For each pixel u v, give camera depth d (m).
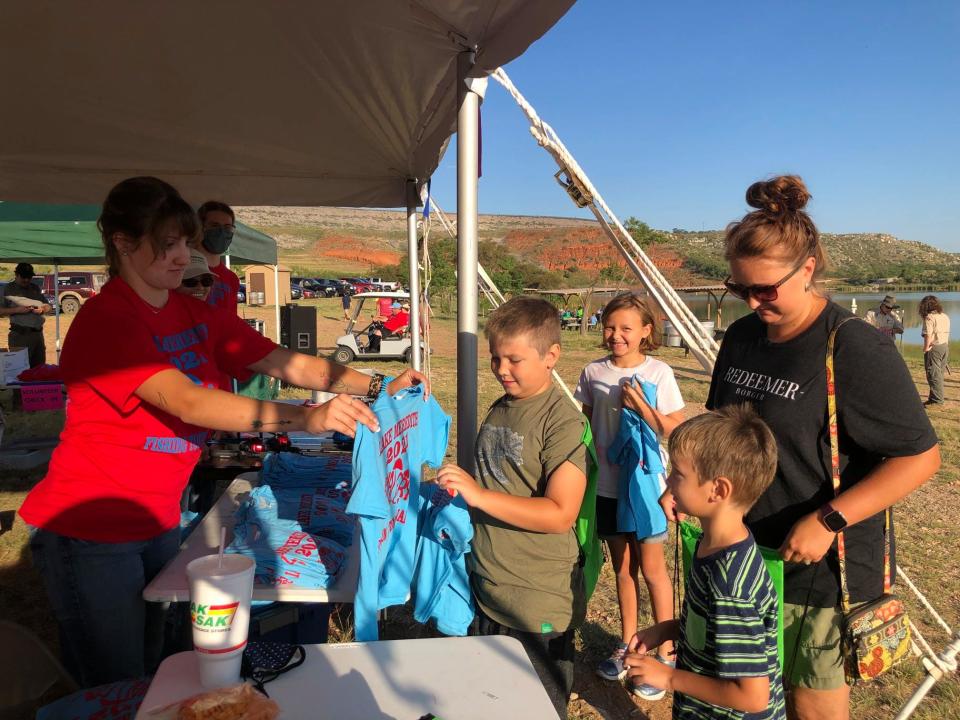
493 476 2.14
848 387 1.71
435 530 2.09
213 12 2.25
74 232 9.69
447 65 2.71
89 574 1.99
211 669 1.32
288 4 2.18
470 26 2.26
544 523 1.92
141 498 2.01
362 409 1.80
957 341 24.25
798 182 1.77
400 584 2.09
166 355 2.07
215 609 1.30
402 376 2.40
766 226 1.74
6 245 9.48
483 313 23.48
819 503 1.80
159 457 2.02
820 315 1.81
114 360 1.86
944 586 4.47
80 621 2.04
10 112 3.27
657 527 2.88
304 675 1.41
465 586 2.23
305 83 2.96
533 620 2.04
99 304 1.93
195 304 2.28
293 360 2.75
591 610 4.07
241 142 3.88
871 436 1.70
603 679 3.32
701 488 1.63
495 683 1.39
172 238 1.95
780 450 1.82
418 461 2.25
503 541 2.09
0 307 9.50
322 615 2.68
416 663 1.46
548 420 2.06
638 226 43.72
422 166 4.33
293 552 2.22
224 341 2.67
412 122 3.52
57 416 8.49
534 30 1.97
